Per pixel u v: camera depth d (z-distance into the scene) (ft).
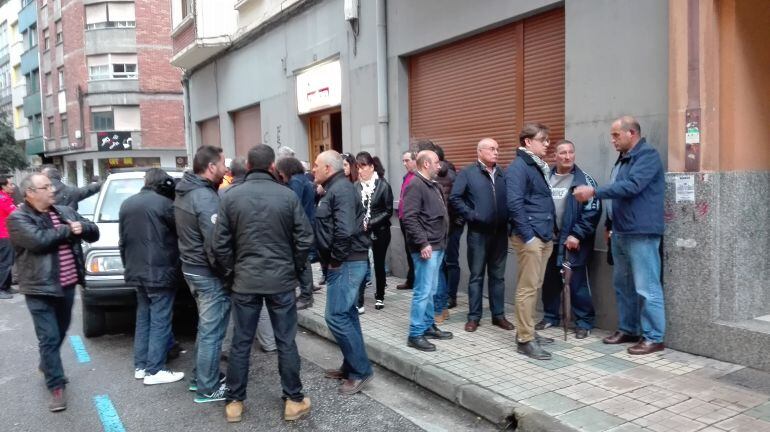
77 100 115.55
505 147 23.31
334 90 33.09
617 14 17.71
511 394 13.88
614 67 17.89
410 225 16.94
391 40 28.17
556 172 18.54
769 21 16.46
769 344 14.57
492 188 18.74
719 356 15.58
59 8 120.37
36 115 140.05
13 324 24.45
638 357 16.12
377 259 22.15
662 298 16.33
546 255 16.75
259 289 13.53
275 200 13.61
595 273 18.85
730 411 12.62
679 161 16.01
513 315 20.97
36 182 14.71
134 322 23.31
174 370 18.01
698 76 15.47
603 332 18.60
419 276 17.43
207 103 52.60
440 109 26.63
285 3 36.58
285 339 13.99
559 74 20.81
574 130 19.27
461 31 24.09
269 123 41.16
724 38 15.60
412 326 17.53
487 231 18.81
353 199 14.87
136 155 115.34
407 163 21.40
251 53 43.06
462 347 17.52
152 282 16.39
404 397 15.37
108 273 19.67
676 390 13.78
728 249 15.80
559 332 18.80
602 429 11.96
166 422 14.12
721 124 15.76
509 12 21.77
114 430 13.71
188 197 15.03
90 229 15.79
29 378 17.53
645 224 15.88
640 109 17.25
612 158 18.10
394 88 28.27
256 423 13.97
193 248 14.90
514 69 22.66
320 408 14.75
